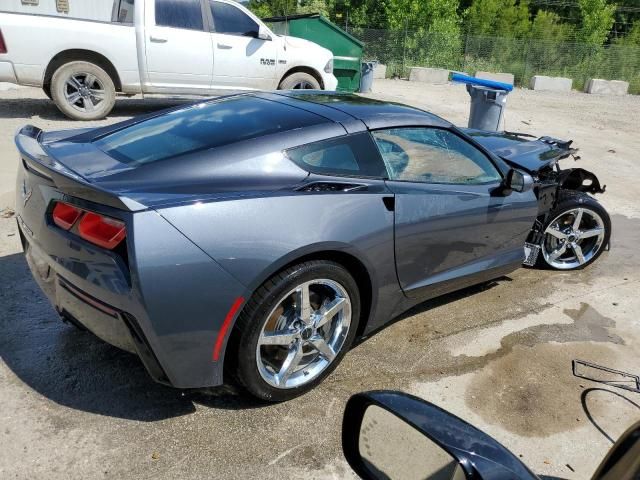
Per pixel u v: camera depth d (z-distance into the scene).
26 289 3.78
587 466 2.67
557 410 3.05
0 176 5.96
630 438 1.21
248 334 2.56
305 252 2.62
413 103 13.73
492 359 3.48
